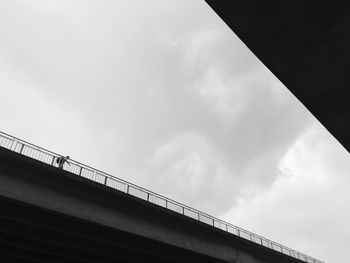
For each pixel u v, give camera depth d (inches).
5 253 888.9
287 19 507.8
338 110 668.7
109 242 936.9
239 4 496.4
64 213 822.5
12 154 771.4
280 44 548.7
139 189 1022.4
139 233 965.8
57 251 920.9
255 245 1363.2
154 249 1045.2
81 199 880.3
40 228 831.1
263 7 495.8
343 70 579.5
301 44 543.8
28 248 874.8
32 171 806.5
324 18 499.5
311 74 594.2
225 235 1237.1
